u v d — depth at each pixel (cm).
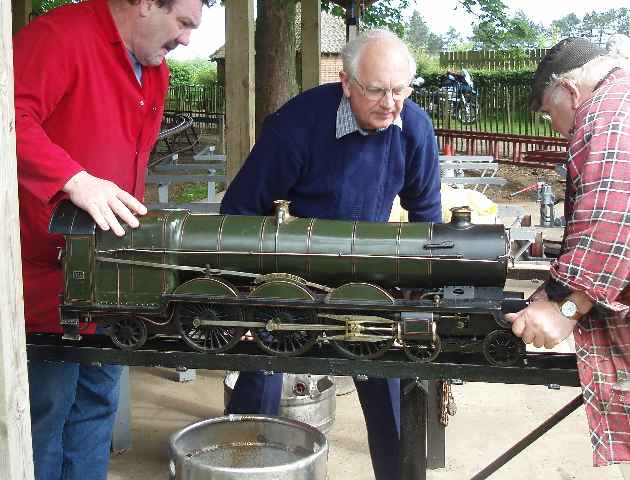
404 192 383
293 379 457
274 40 1047
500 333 263
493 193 1623
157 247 276
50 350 282
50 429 328
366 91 315
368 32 322
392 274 273
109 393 359
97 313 280
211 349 279
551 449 485
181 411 538
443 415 441
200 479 275
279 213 283
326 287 278
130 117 312
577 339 259
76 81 293
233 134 618
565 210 268
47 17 293
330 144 343
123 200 276
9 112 225
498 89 2342
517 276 488
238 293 273
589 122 246
